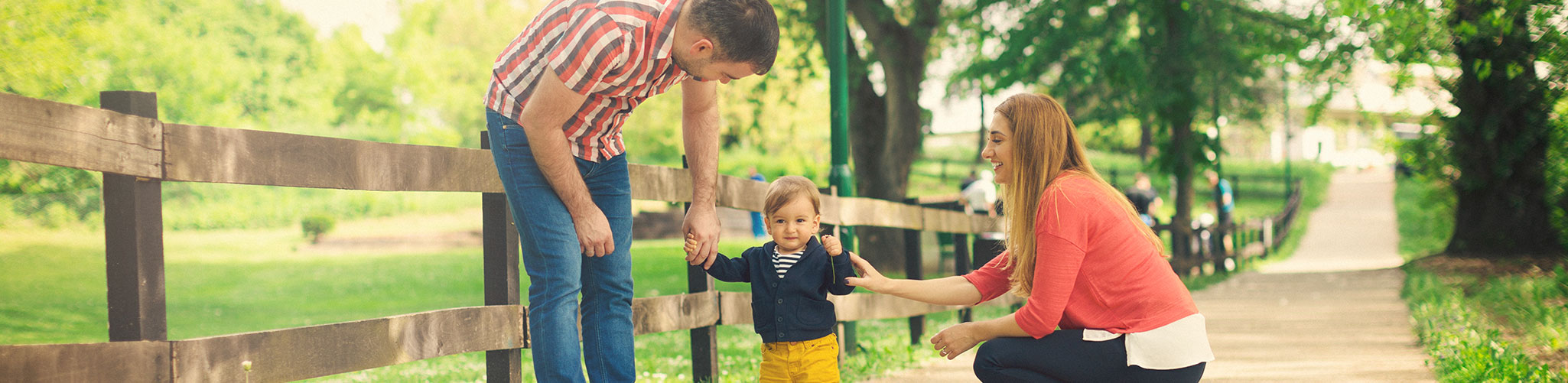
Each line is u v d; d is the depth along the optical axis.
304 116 33.44
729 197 4.41
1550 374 4.53
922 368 5.44
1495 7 8.12
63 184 15.79
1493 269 11.09
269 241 23.78
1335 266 16.56
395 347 2.93
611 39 2.46
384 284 14.45
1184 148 14.30
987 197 14.80
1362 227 25.16
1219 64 13.18
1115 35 13.45
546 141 2.66
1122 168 36.94
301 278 15.73
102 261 17.53
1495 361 4.72
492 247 3.34
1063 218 2.85
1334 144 54.25
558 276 2.87
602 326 3.12
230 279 15.58
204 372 2.42
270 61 32.16
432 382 5.74
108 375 2.23
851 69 13.59
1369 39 10.26
